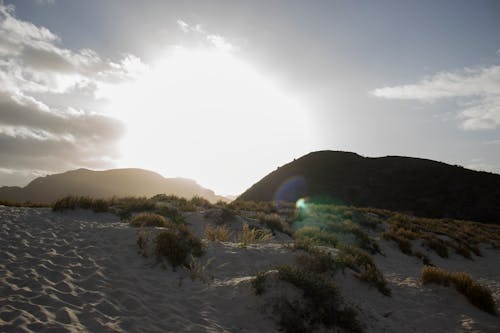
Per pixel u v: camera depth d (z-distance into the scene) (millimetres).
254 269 9148
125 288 6793
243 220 16422
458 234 24078
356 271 9516
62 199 13820
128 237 9773
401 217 25438
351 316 6918
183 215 16578
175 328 5566
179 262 8539
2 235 9000
